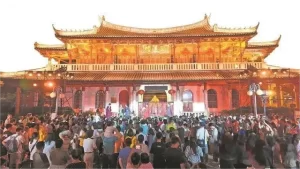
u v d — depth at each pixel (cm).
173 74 4394
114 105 4534
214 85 4550
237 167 1024
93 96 4591
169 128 1591
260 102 3938
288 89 4372
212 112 4431
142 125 1731
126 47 5050
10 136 1283
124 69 4559
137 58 4997
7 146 1247
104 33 5003
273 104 4281
